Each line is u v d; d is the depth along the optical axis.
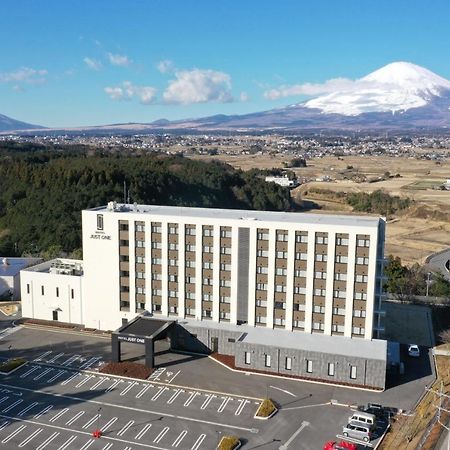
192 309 91.75
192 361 84.38
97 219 94.44
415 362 84.56
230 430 64.56
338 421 66.50
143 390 74.69
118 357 83.62
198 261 89.56
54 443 61.78
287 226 83.88
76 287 99.44
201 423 66.12
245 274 87.31
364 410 67.06
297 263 84.56
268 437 62.94
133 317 95.25
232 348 86.56
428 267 152.25
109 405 70.56
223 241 87.94
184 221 89.25
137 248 93.06
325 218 89.81
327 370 77.31
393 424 65.56
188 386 75.94
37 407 69.88
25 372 80.19
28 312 104.06
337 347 79.44
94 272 96.44
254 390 74.69
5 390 74.44
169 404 70.88
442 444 60.12
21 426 65.25
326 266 83.12
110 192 177.38
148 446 61.28
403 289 121.88
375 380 75.12
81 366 82.44
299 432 64.00
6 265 124.75
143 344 81.44
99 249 95.25
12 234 157.62
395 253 176.75
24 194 178.75
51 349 89.00
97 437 62.94
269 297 86.62
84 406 70.19
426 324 102.75
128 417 67.56
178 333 88.88
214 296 89.62
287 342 81.31
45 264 110.50
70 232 151.75
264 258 86.06
